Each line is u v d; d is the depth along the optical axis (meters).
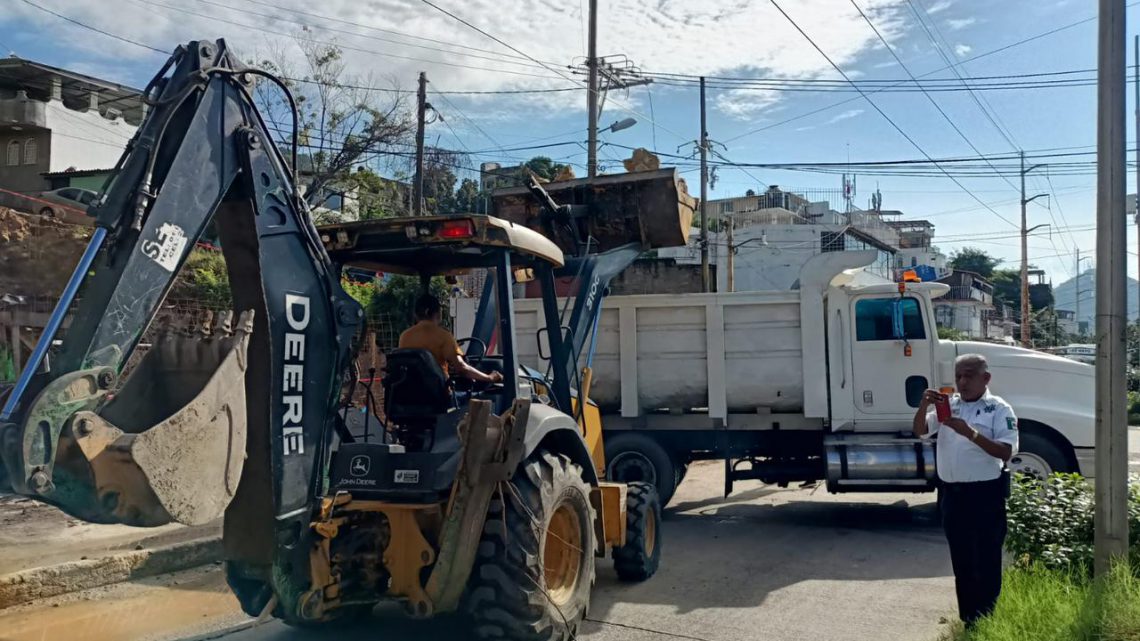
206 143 4.12
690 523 10.07
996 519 5.21
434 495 5.06
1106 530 5.38
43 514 8.63
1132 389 37.66
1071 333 72.69
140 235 3.71
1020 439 9.48
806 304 10.00
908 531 9.55
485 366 6.43
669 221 9.30
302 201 4.77
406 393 5.52
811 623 6.11
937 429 5.54
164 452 3.39
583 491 5.75
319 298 4.83
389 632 5.95
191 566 7.54
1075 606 5.10
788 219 50.84
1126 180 5.41
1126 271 5.41
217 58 4.23
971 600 5.29
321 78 22.53
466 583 5.04
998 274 80.50
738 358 10.23
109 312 3.54
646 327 10.53
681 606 6.55
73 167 29.16
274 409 4.52
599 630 5.98
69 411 3.23
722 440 10.53
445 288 15.05
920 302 9.80
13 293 9.66
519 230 5.58
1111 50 5.44
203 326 4.07
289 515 4.59
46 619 6.12
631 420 10.58
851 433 9.97
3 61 28.45
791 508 11.12
